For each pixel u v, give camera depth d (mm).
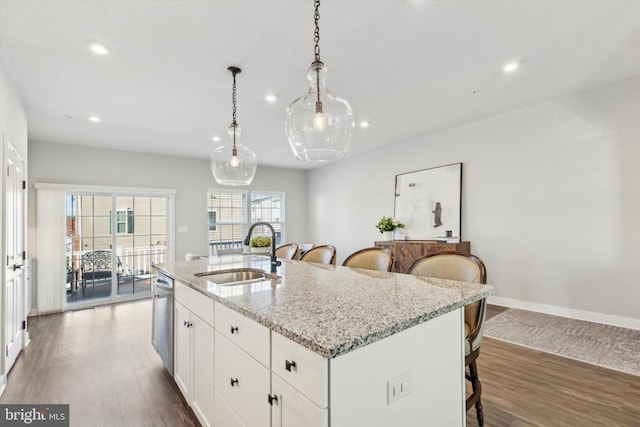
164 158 5973
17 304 2938
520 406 1982
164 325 2441
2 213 2414
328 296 1413
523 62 2787
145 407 2068
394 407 1061
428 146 5020
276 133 4723
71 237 4992
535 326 3363
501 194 4148
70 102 3420
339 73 2934
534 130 3834
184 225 6168
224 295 1461
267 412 1129
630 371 2383
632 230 3174
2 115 2482
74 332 3623
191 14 2055
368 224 6168
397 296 1402
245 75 2900
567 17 2176
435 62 2760
